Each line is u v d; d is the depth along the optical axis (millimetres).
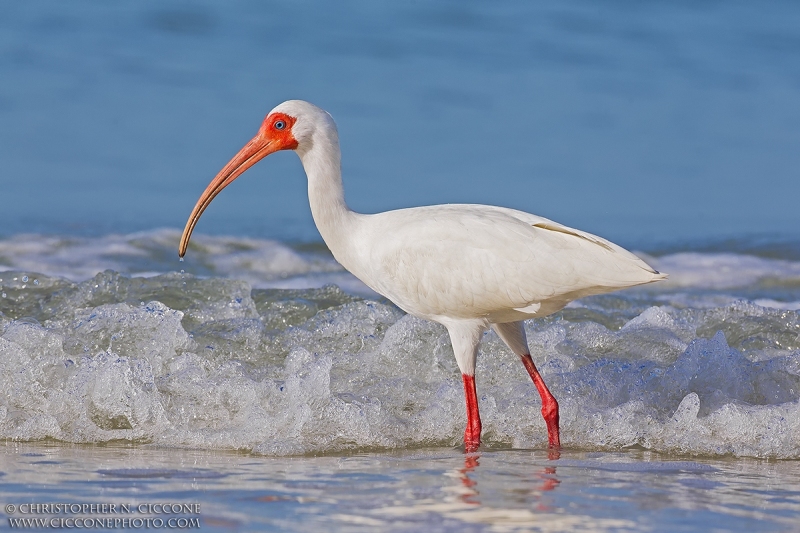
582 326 14086
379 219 11961
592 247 10773
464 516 7949
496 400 11883
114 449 10586
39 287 16406
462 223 11305
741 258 22062
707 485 9078
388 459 10133
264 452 10391
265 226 25688
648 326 14297
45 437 11078
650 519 7961
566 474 9414
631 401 11422
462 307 11312
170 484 8914
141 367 11586
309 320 14273
